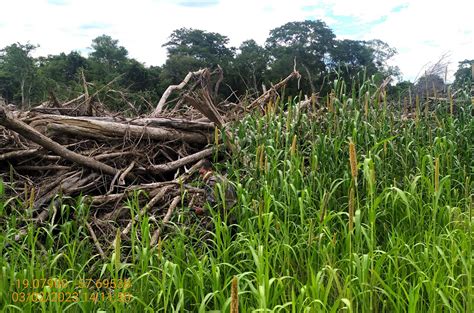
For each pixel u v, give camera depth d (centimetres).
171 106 1108
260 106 815
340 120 613
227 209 524
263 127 629
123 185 628
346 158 561
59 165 671
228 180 531
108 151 674
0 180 532
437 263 393
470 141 664
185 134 740
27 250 494
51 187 603
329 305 393
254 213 490
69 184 605
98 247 495
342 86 639
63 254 429
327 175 555
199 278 385
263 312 319
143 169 666
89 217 554
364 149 588
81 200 510
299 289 385
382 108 661
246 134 613
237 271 400
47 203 577
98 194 636
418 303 394
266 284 350
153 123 728
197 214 542
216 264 404
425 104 736
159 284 378
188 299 422
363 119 627
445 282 393
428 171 580
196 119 831
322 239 457
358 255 396
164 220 534
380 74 703
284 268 422
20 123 569
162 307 396
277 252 416
